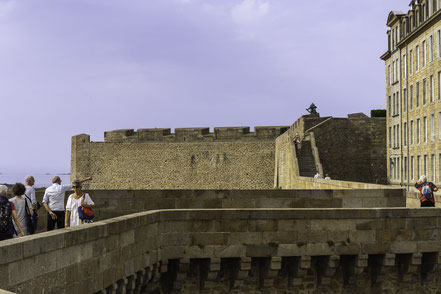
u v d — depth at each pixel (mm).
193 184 66625
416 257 14367
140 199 19156
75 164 72625
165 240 13445
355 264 14227
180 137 67312
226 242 13594
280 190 19125
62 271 9203
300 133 55438
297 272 14000
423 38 45938
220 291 13945
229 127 65625
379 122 54656
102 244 10492
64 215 15406
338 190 19266
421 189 18375
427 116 45094
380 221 14227
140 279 12250
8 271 7898
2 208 11586
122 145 69812
